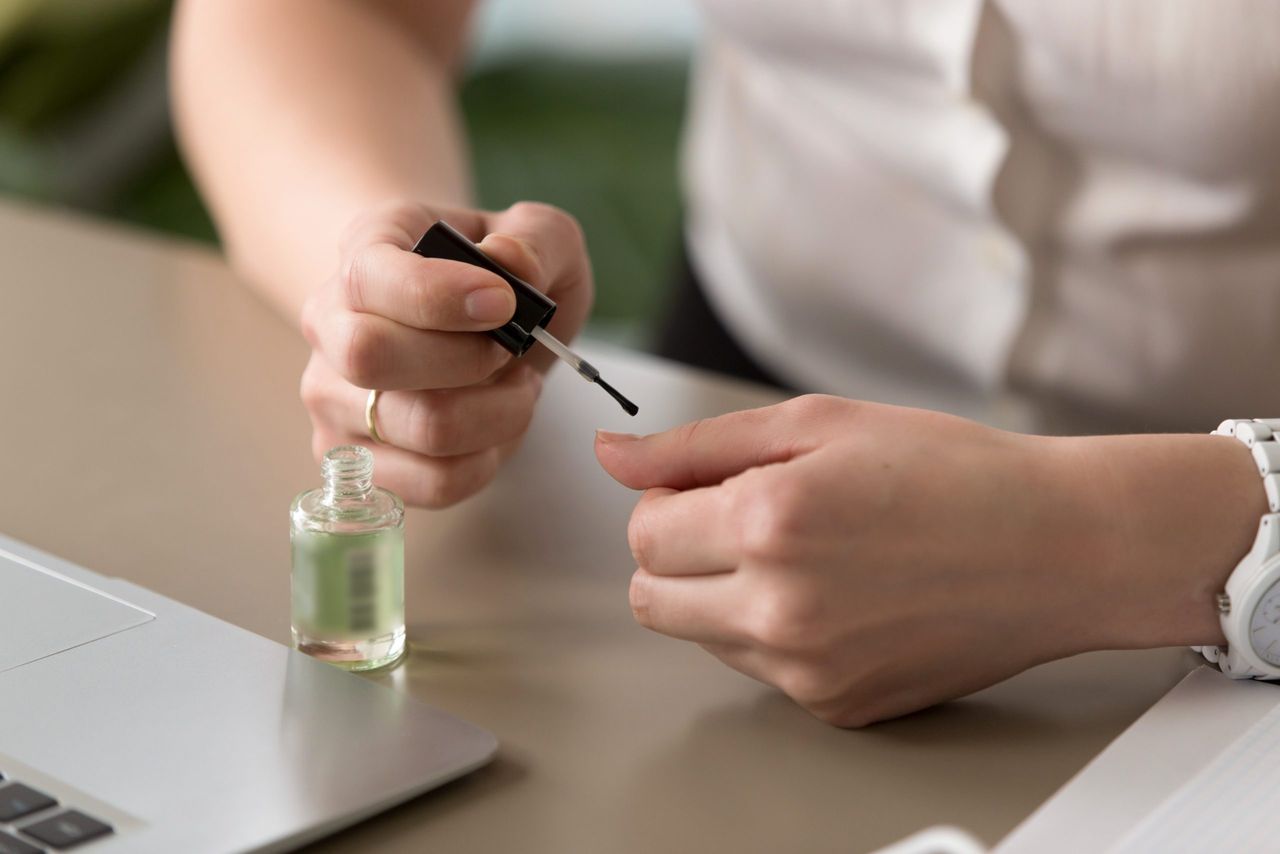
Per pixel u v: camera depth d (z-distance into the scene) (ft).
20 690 2.04
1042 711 2.14
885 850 1.91
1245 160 2.71
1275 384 2.90
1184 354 2.91
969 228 2.96
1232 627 2.13
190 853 1.86
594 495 2.55
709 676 2.18
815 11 2.91
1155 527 2.12
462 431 2.32
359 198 2.73
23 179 8.64
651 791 2.01
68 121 8.69
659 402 2.79
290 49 2.99
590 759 2.05
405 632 2.24
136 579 2.30
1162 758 2.03
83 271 3.23
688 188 3.68
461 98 9.93
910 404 3.21
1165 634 2.15
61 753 1.96
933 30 2.81
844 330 3.21
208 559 2.35
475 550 2.41
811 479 2.06
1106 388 2.97
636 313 8.71
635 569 2.38
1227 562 2.14
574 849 1.94
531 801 1.99
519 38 10.02
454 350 2.26
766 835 1.96
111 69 8.61
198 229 8.87
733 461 2.16
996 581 2.08
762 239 3.23
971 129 2.84
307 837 1.90
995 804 2.01
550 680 2.17
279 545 2.38
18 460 2.56
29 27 8.36
